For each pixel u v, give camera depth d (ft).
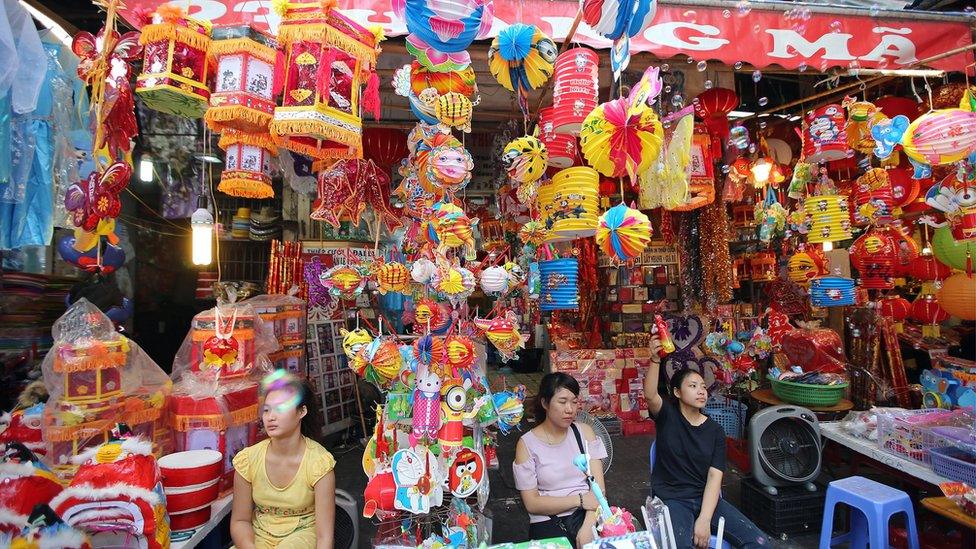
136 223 14.25
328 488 6.57
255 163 7.04
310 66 6.20
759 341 13.60
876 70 8.98
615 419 16.21
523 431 16.70
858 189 12.01
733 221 17.03
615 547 5.32
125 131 6.98
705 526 7.49
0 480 4.92
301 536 6.40
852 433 9.87
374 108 6.84
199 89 6.41
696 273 16.19
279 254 12.76
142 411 7.13
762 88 15.48
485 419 6.43
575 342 19.17
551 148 8.05
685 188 8.48
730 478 12.46
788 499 9.73
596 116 5.96
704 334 15.67
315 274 12.71
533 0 7.89
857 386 14.87
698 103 10.55
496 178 13.01
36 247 10.82
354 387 16.35
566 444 7.73
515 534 9.98
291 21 6.26
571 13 7.95
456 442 5.98
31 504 5.03
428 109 6.46
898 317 14.49
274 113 6.40
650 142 5.97
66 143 7.27
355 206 8.63
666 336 8.79
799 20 8.66
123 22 8.09
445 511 6.66
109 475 5.37
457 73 6.81
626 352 16.58
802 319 16.85
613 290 21.56
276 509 6.50
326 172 8.43
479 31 5.86
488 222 14.83
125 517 5.27
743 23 8.50
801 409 10.35
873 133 8.34
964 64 9.28
